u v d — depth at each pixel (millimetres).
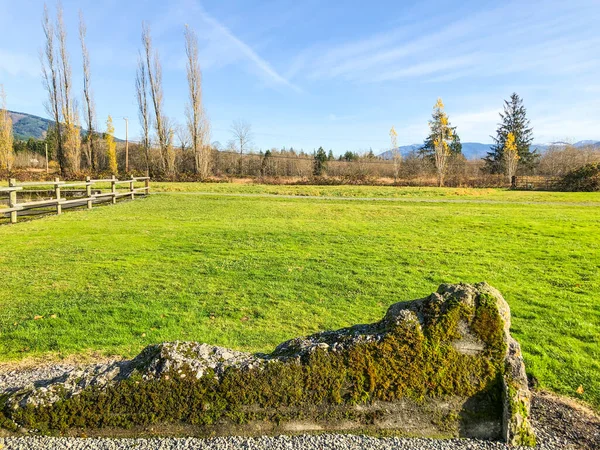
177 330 5461
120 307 6207
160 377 2896
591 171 35750
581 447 2922
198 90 46500
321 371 2877
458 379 2854
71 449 2707
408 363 2871
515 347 2914
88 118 47969
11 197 14055
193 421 2857
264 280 7828
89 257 9406
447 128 46656
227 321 5828
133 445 2752
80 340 5102
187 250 10352
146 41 47219
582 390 4008
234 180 44375
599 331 5578
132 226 14016
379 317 6109
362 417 2859
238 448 2715
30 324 5516
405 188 35562
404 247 11188
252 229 13766
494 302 2904
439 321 2900
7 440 2795
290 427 2859
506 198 27984
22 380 4039
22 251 9930
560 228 14586
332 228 14422
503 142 62625
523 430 2801
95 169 48031
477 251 10734
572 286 7688
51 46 44594
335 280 7902
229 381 2873
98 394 2883
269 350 4926
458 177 43562
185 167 53094
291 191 31359
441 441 2797
